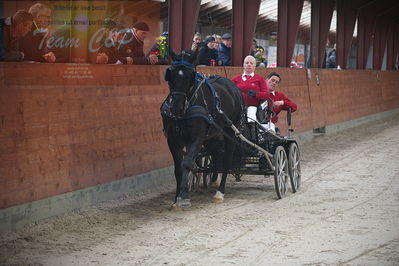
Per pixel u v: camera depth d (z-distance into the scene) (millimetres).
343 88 21094
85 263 5766
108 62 8805
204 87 8086
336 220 7613
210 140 8883
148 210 8141
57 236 6730
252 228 7156
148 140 9719
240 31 14742
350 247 6359
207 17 19734
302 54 32906
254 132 9195
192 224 7336
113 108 8805
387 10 28016
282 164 9195
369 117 24125
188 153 7809
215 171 9062
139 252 6141
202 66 11336
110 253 6102
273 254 6090
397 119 25156
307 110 17234
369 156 14141
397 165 12734
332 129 19469
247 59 9672
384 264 5762
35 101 7156
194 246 6371
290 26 17656
